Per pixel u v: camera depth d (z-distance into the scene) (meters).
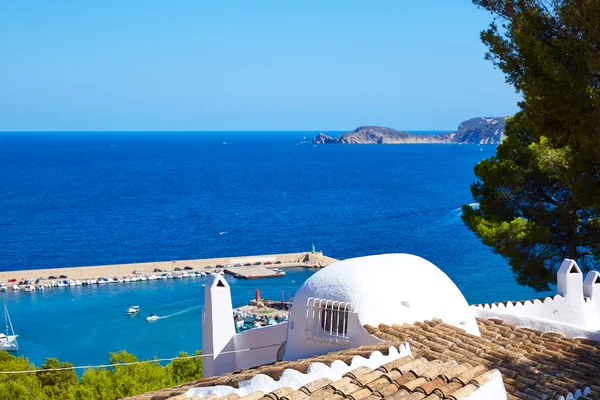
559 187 33.19
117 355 34.12
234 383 12.95
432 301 18.95
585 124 18.06
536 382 15.46
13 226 167.50
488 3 19.69
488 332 19.80
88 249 138.38
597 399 15.52
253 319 80.00
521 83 18.81
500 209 34.28
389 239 144.00
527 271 32.25
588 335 19.75
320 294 18.34
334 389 11.13
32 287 101.81
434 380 11.70
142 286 104.06
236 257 119.62
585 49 17.58
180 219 178.62
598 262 35.44
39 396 32.12
